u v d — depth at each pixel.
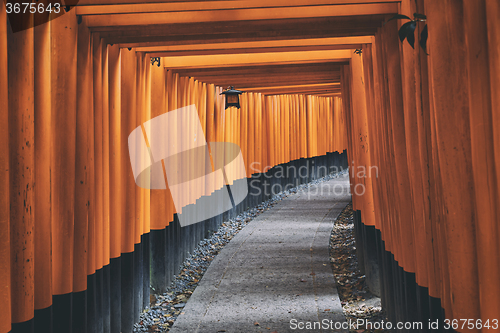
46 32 2.65
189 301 5.05
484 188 1.72
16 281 2.37
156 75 5.52
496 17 1.61
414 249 3.15
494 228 1.70
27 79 2.37
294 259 6.60
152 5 3.32
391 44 3.33
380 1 3.21
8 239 2.15
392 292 3.97
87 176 3.37
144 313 5.07
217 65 5.73
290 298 5.04
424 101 2.52
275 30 3.74
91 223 3.49
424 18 1.91
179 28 3.72
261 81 7.60
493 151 1.70
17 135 2.35
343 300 5.25
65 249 3.06
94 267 3.55
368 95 4.50
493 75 1.63
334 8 3.48
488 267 1.72
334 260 6.69
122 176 4.53
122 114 4.57
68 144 3.07
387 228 3.97
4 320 2.12
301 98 13.12
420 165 2.78
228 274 6.01
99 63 3.71
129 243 4.55
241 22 3.64
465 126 1.93
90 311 3.48
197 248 7.55
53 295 3.04
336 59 5.68
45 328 2.69
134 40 4.00
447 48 1.96
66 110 3.05
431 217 2.55
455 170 1.96
